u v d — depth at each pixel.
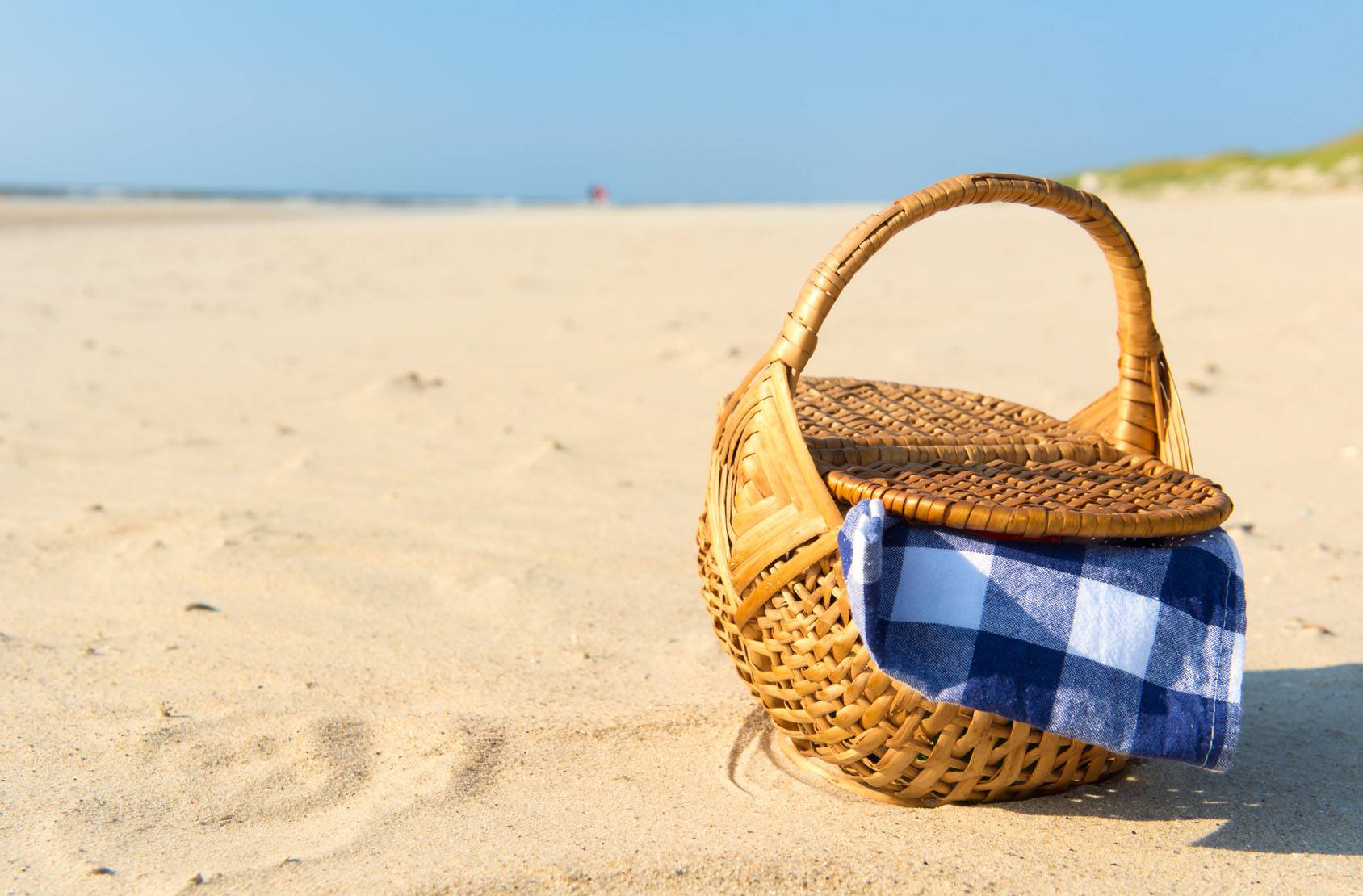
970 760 1.70
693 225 16.81
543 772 2.00
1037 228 14.15
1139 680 1.63
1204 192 33.91
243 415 4.93
